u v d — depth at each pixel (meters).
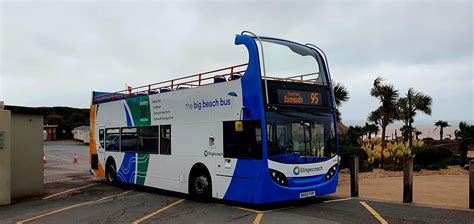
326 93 11.22
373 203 10.83
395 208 10.00
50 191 15.16
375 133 32.28
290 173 10.03
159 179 13.63
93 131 18.12
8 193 12.45
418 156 20.39
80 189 15.61
